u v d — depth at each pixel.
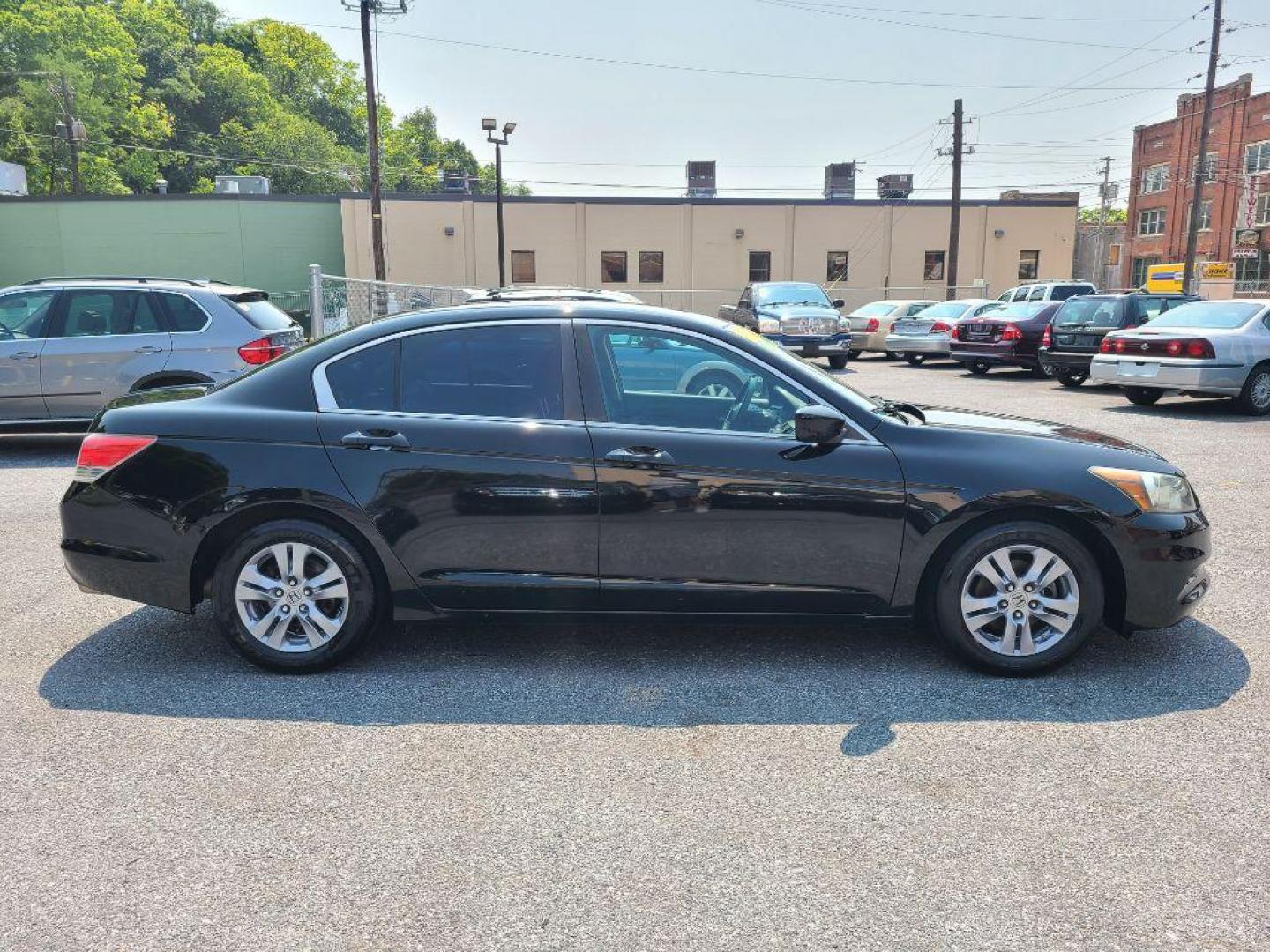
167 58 79.25
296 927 2.38
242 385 4.18
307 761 3.27
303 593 4.03
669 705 3.73
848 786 3.07
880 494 3.91
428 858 2.68
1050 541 3.91
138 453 4.04
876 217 40.59
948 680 3.97
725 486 3.92
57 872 2.61
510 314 4.17
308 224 37.81
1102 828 2.81
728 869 2.62
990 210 41.25
